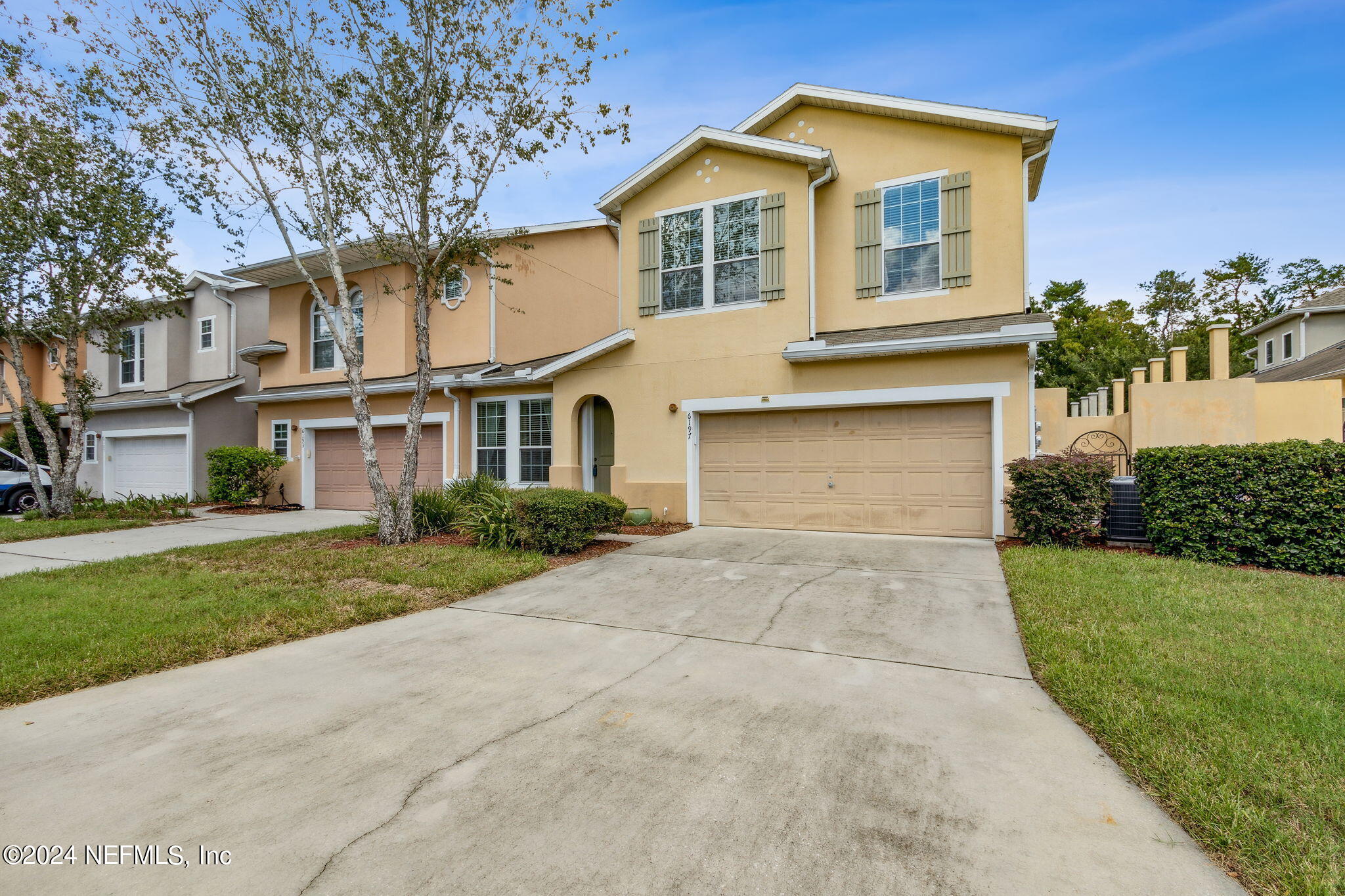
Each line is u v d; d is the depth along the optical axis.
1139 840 2.57
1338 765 3.01
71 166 12.98
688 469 11.45
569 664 4.80
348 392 15.18
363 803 2.94
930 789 2.97
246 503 16.83
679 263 11.65
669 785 3.05
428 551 9.09
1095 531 8.77
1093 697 3.80
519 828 2.71
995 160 10.11
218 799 2.99
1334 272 35.28
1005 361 9.24
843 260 11.05
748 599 6.47
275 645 5.41
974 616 5.68
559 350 16.28
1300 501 6.91
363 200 10.03
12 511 16.97
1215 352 12.04
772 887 2.32
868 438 10.26
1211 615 5.30
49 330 14.82
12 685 4.37
